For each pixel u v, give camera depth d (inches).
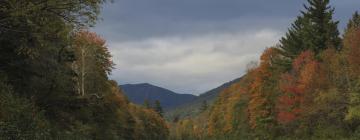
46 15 692.7
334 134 1923.0
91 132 1530.5
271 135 2524.6
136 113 4146.2
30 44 799.1
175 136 5546.3
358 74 1775.3
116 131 2207.2
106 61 1978.3
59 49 1012.5
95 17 719.7
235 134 3250.5
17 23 701.9
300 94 2078.0
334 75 1936.5
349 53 1811.0
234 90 3777.1
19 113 727.7
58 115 1128.8
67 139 950.4
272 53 2815.0
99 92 1929.1
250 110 2775.6
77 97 1234.6
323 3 2461.9
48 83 1027.9
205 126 5492.1
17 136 657.6
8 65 890.1
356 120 1838.1
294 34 2783.0
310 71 2031.3
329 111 1926.7
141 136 3577.8
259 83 2682.1
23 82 946.1
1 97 729.0
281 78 2416.3
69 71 1191.6
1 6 668.7
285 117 2116.1
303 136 2151.8
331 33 2421.3
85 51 1787.6
